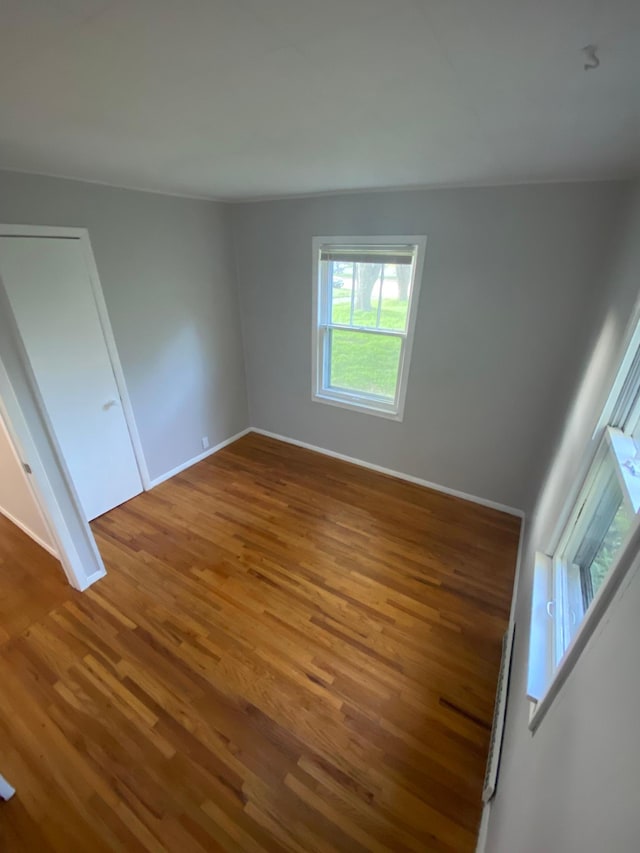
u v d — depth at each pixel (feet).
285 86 3.12
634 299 4.09
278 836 4.61
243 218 11.32
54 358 8.39
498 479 10.15
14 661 6.50
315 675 6.32
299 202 10.20
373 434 11.77
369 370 11.28
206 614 7.36
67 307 8.35
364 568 8.45
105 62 2.71
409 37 2.34
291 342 12.17
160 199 9.55
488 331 8.95
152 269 9.82
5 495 9.11
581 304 7.80
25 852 4.50
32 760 5.26
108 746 5.41
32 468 6.69
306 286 11.09
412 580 8.17
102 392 9.45
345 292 10.72
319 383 12.23
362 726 5.65
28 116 3.97
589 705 2.22
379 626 7.16
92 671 6.35
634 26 2.06
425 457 11.07
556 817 2.21
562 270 7.77
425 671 6.41
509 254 8.14
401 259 9.43
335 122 4.06
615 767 1.64
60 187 7.70
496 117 3.77
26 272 7.58
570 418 6.57
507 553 8.91
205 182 8.19
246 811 4.81
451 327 9.32
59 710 5.82
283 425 13.75
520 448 9.57
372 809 4.83
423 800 4.91
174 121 4.12
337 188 8.89
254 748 5.40
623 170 5.98
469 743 5.48
